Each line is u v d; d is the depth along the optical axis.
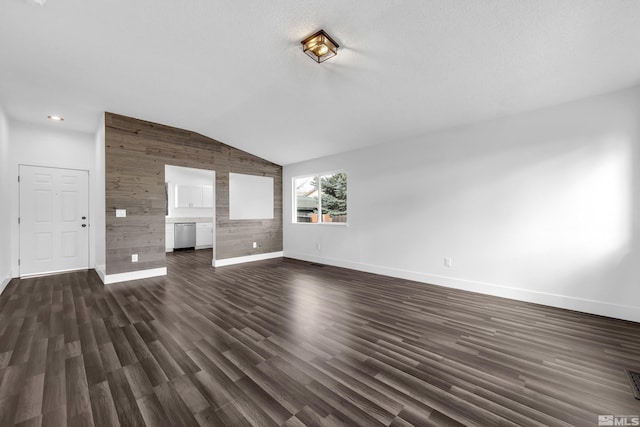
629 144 2.41
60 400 1.41
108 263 3.76
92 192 4.71
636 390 1.48
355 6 1.85
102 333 2.20
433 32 2.01
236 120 4.02
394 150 4.12
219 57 2.52
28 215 4.16
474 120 3.27
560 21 1.79
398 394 1.46
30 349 1.94
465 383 1.56
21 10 1.96
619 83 2.37
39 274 4.25
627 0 1.59
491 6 1.75
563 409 1.34
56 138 4.39
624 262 2.43
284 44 2.31
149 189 4.13
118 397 1.44
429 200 3.73
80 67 2.69
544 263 2.85
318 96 3.14
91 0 1.89
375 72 2.58
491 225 3.20
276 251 6.01
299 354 1.88
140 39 2.29
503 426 1.24
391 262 4.17
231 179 5.50
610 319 2.45
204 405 1.38
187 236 7.18
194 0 1.88
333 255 5.05
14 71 2.73
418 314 2.62
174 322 2.43
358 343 2.04
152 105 3.56
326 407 1.36
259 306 2.85
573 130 2.68
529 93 2.62
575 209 2.67
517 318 2.50
